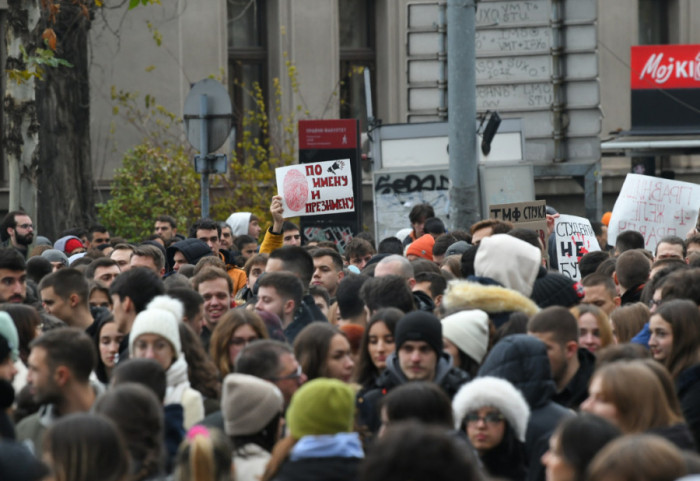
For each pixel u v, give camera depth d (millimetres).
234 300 23469
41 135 43156
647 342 16125
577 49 43906
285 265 19656
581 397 14055
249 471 11625
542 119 44312
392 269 18688
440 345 13570
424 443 7605
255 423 11867
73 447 9000
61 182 43531
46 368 12297
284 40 56719
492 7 44312
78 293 18234
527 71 44281
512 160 40656
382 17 58750
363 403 13695
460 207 30953
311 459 10477
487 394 11945
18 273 19359
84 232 36844
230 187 50750
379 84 59125
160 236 31406
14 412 13273
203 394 14094
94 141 53031
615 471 7680
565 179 57188
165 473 11375
